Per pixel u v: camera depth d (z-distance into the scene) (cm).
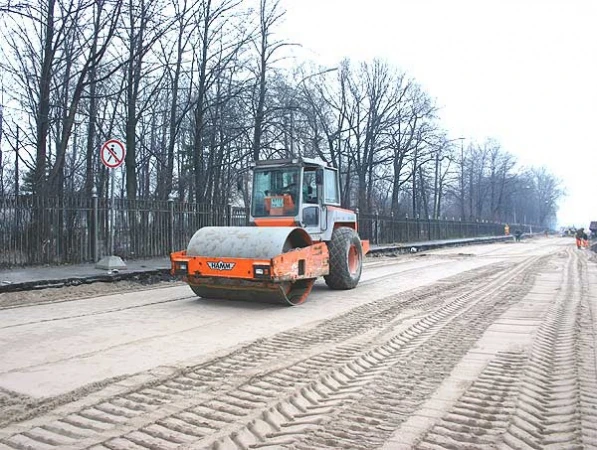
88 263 1365
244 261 847
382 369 540
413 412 421
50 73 1547
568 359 577
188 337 659
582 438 375
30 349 589
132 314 809
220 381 491
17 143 1814
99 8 1489
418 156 3906
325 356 582
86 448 349
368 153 3700
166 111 2259
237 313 832
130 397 446
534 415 420
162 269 1266
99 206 1423
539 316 823
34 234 1280
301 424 398
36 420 395
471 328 737
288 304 905
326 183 1131
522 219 10862
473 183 7269
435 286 1198
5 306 864
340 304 936
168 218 1616
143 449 349
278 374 516
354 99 3525
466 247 3903
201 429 383
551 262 1984
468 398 453
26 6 1261
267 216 1066
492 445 362
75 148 2197
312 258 945
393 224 3494
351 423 398
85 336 655
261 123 2088
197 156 2027
